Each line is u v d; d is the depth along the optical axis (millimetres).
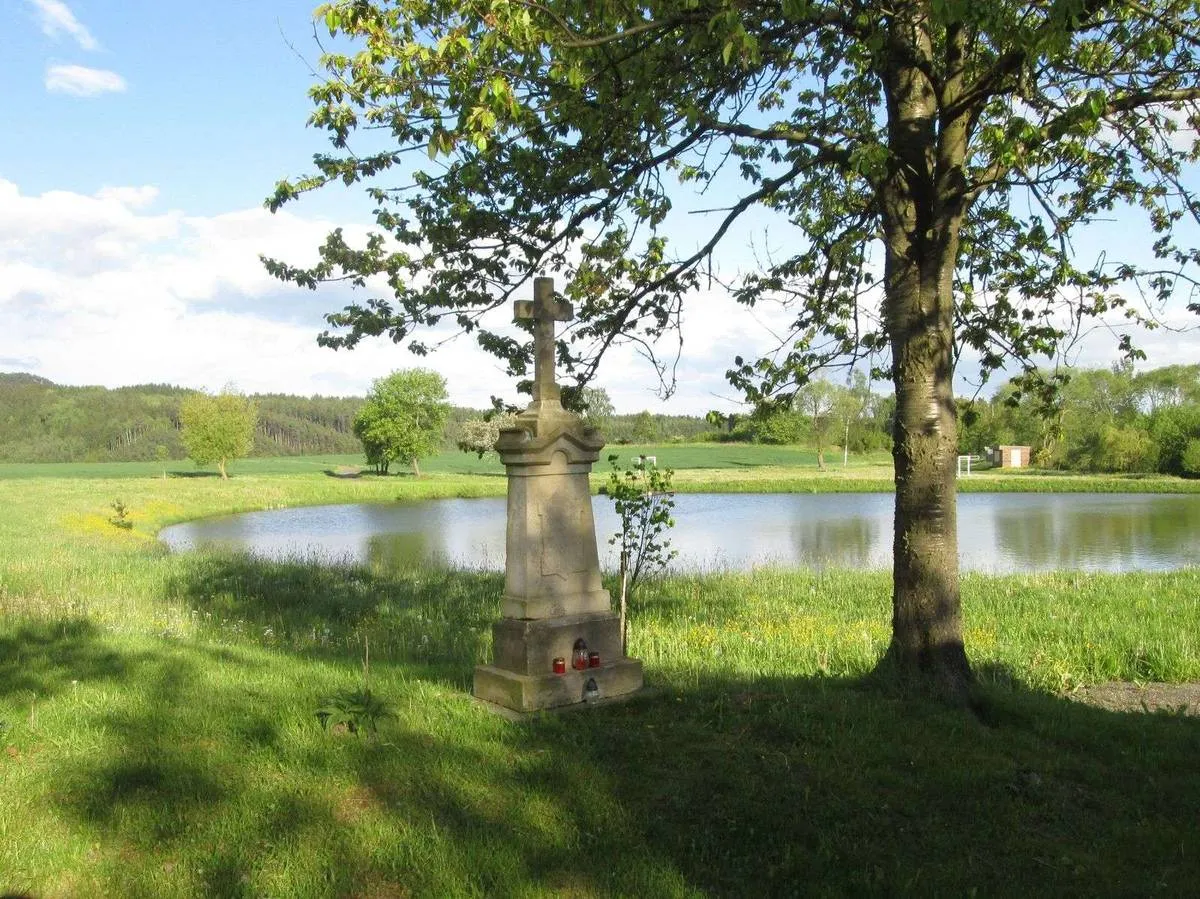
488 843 4875
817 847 5000
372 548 32156
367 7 7043
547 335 7738
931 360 7957
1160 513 44469
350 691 7180
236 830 4957
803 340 9930
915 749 6500
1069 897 4652
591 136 8727
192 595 15680
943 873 4797
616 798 5480
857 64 9258
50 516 34969
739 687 7996
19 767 5742
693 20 7457
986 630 12695
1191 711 9047
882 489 64500
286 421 162875
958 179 7707
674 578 18656
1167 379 68750
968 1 6105
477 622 13648
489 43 6578
